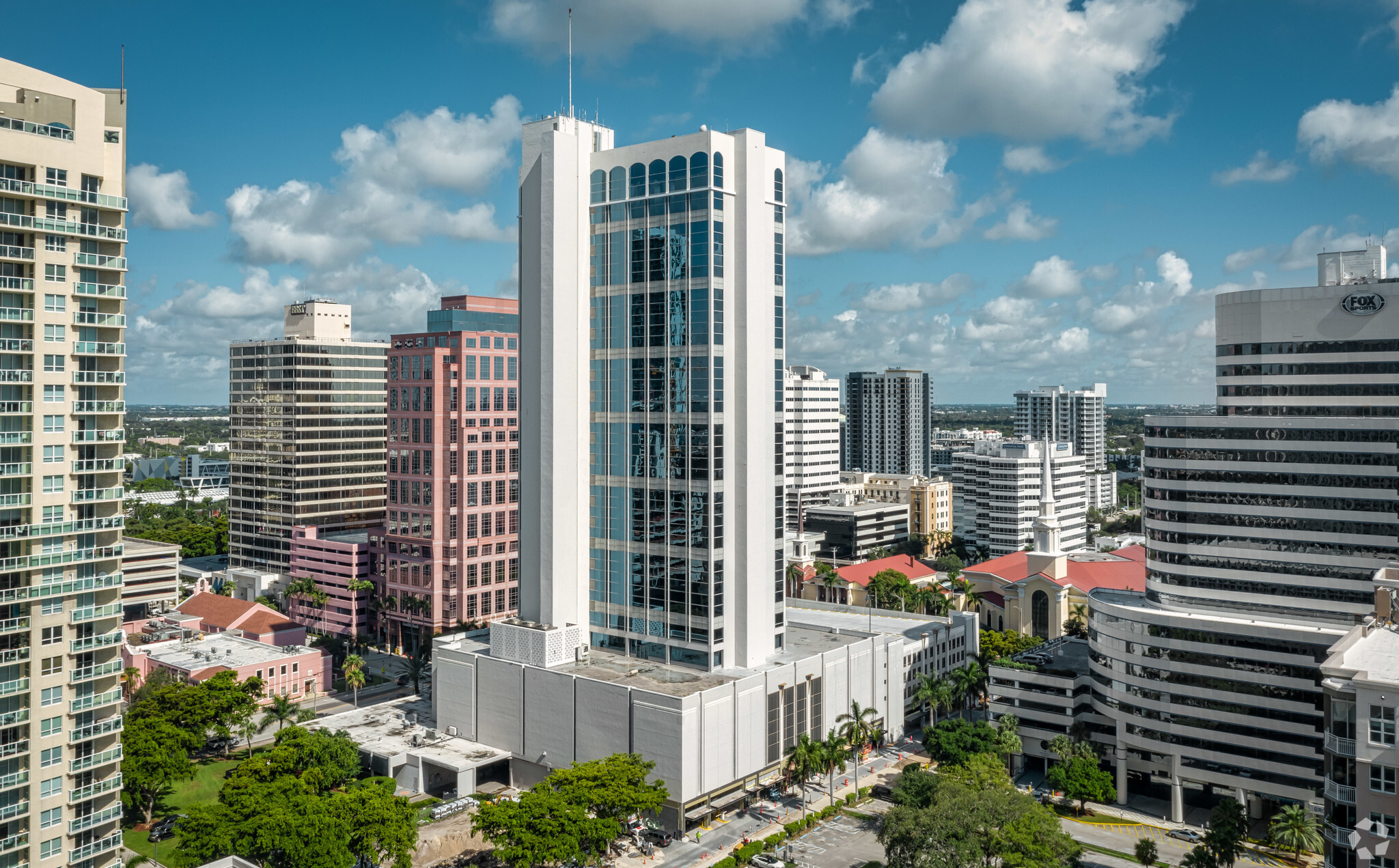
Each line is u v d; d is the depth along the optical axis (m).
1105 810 147.12
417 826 128.38
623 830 131.25
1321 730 132.50
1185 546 151.62
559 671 152.88
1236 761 138.75
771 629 159.25
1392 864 75.81
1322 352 142.62
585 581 168.25
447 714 167.00
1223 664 140.25
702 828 138.88
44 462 102.19
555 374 163.12
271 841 110.62
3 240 99.94
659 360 157.75
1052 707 159.00
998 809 109.69
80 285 104.62
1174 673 144.12
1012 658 170.88
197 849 110.69
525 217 170.62
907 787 133.88
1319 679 132.88
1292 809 125.75
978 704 197.12
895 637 181.75
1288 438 144.25
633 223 161.25
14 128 99.69
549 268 163.62
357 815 117.81
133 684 179.00
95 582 105.25
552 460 163.38
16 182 98.88
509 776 159.38
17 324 100.88
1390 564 136.75
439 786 156.25
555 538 162.88
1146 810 147.25
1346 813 79.12
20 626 99.44
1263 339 147.25
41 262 101.69
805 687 156.75
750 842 132.00
